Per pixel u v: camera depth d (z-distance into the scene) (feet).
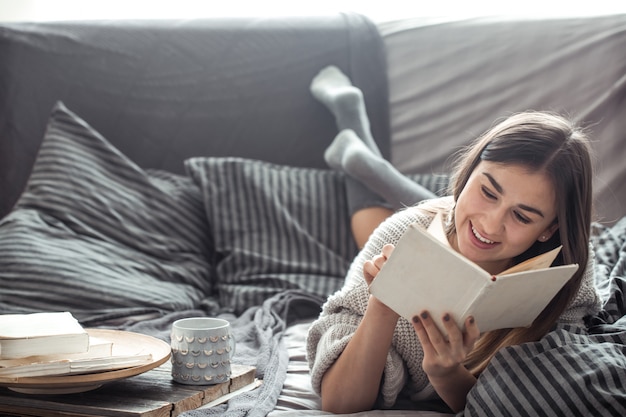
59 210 6.43
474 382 3.70
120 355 3.58
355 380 3.75
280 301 5.98
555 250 3.38
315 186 7.15
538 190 3.42
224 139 7.77
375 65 7.84
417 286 3.21
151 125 7.70
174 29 7.80
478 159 3.71
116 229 6.52
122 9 8.71
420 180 7.36
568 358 3.46
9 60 7.55
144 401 3.46
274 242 6.75
